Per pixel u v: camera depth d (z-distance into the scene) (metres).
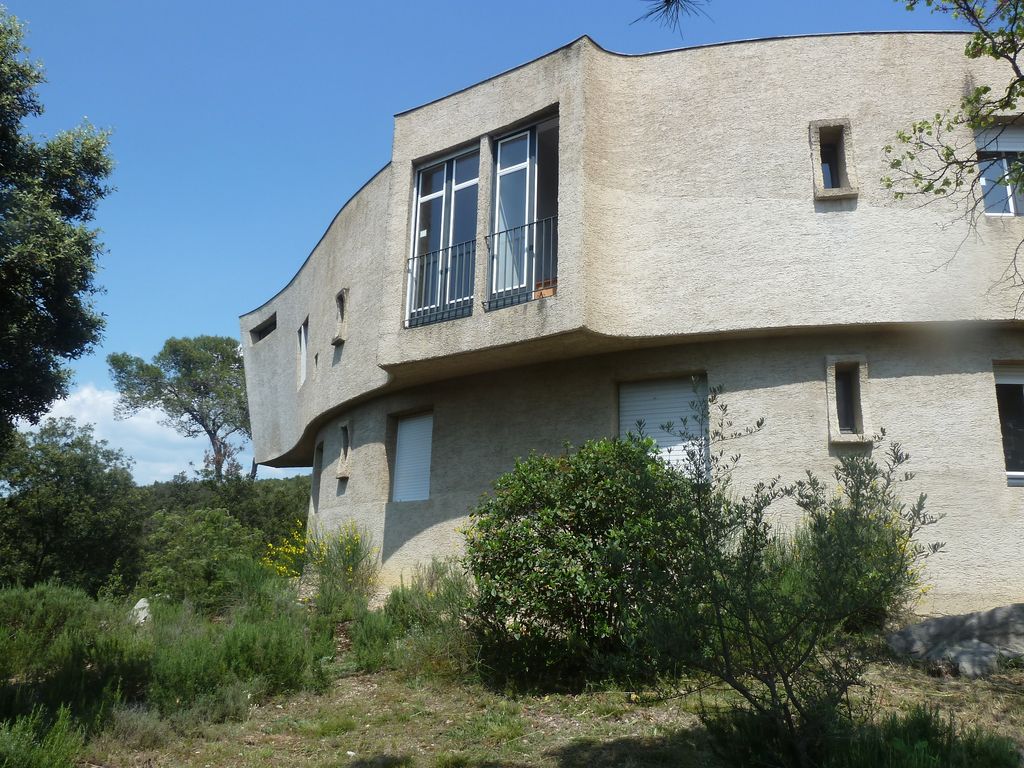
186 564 12.53
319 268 17.78
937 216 10.18
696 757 5.21
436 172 12.80
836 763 4.32
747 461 10.05
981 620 7.31
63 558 34.12
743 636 4.44
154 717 6.43
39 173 8.80
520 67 11.74
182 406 55.00
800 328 10.07
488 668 7.51
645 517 5.03
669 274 10.55
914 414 9.83
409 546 12.76
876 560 4.40
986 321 9.81
